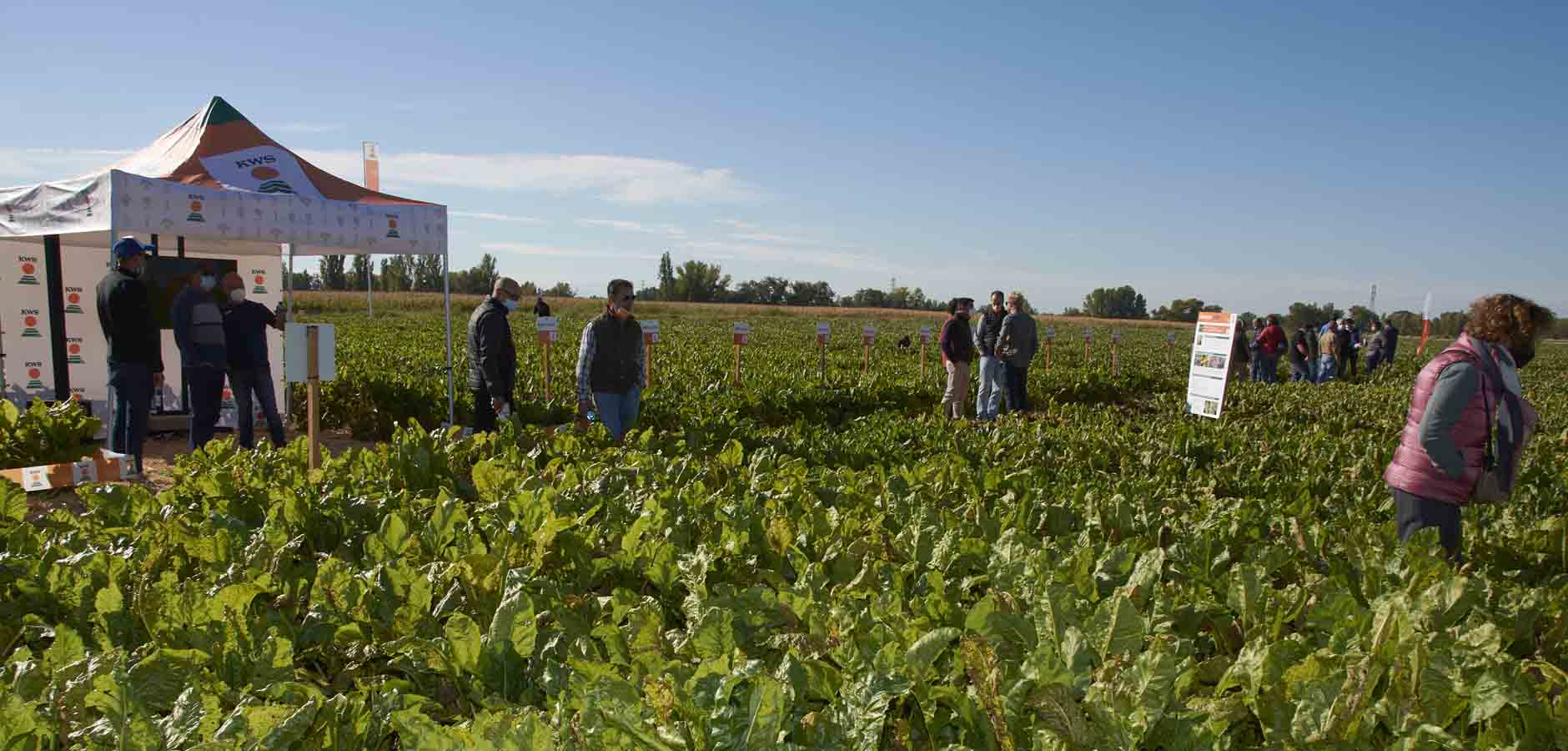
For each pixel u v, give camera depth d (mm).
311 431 5418
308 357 5332
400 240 9453
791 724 1946
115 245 7598
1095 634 2289
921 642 2148
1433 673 2049
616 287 7488
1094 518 3994
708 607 2641
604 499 4211
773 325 53531
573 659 2201
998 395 13055
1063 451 7457
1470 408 3650
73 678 2248
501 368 8656
